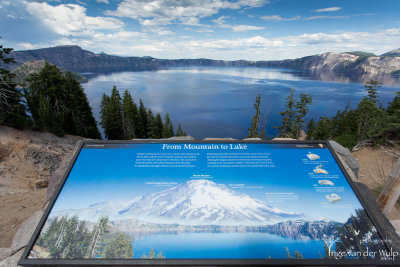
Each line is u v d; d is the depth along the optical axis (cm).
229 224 289
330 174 346
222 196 318
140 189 325
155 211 301
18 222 692
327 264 260
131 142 386
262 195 321
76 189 323
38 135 2416
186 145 387
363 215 301
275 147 384
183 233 281
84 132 3744
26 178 1611
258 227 287
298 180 339
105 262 257
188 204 309
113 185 329
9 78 2428
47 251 266
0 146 1908
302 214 301
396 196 425
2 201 897
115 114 4259
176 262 256
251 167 355
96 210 301
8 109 2355
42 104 2998
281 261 259
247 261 259
